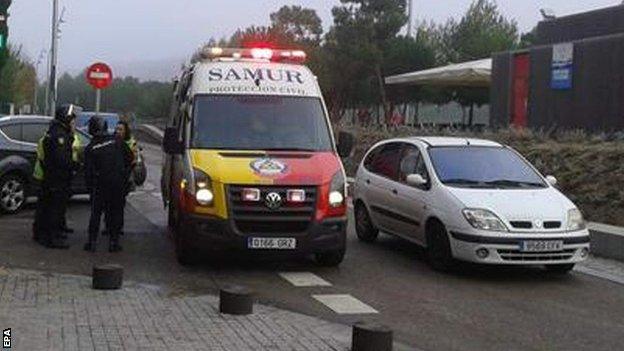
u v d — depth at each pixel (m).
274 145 11.05
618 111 18.67
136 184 20.39
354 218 13.93
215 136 11.02
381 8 38.19
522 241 10.06
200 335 7.22
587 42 19.81
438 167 11.34
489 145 11.99
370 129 25.91
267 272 10.55
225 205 10.10
